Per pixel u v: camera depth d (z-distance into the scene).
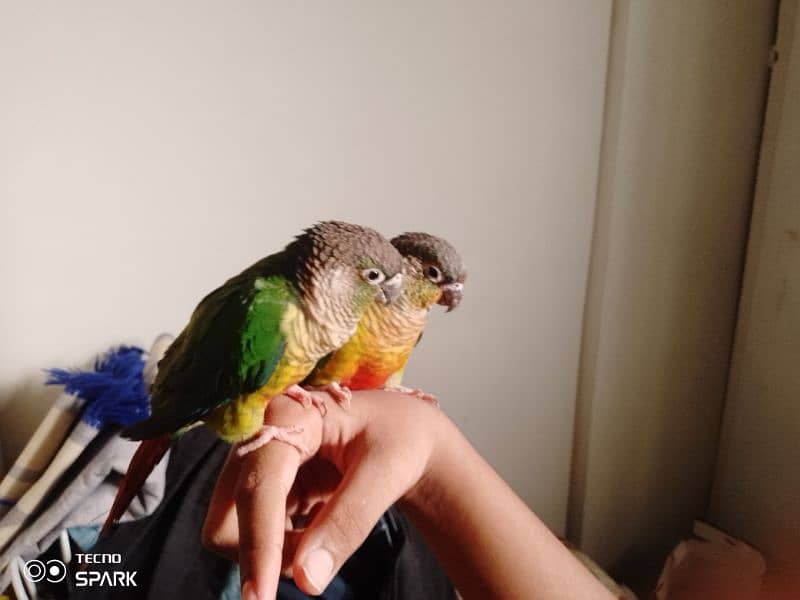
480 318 1.19
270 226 1.08
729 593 1.18
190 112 1.01
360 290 0.56
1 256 1.00
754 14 1.10
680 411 1.31
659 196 1.16
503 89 1.09
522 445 1.29
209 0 0.97
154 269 1.06
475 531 0.55
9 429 1.07
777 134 1.12
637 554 1.40
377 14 1.03
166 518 0.90
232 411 0.54
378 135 1.08
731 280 1.25
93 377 0.95
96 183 1.01
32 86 0.95
